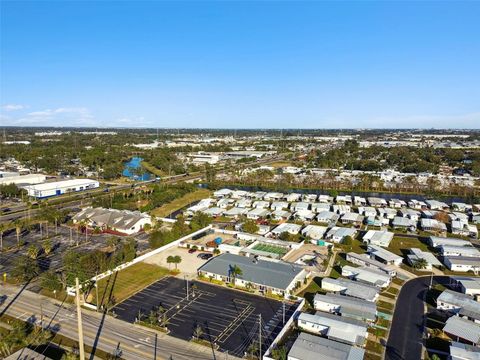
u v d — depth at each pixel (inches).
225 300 3004.4
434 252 4229.8
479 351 2228.1
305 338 2368.4
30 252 3732.8
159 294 3095.5
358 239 4648.1
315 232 4744.1
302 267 3563.0
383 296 3107.8
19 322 2593.5
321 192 7736.2
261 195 7076.8
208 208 6058.1
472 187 7308.1
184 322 2664.9
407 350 2348.7
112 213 5211.6
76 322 2632.9
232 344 2396.7
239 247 4121.6
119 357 2242.9
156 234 4279.0
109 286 3230.8
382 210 5915.4
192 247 4202.8
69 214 5580.7
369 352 2320.4
